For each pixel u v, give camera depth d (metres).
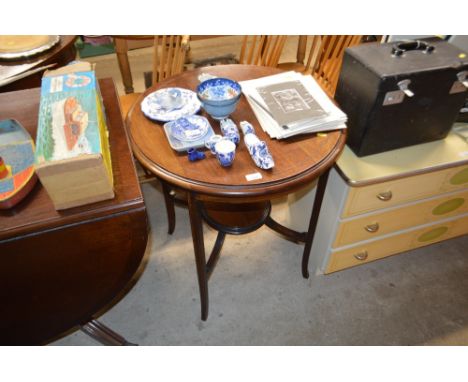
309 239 1.33
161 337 1.33
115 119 1.06
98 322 1.22
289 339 1.32
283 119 1.00
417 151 1.18
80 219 0.78
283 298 1.44
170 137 0.99
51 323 0.95
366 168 1.11
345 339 1.32
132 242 0.87
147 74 2.57
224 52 2.89
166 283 1.50
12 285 0.83
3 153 0.88
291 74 1.22
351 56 1.06
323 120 1.01
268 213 1.35
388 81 0.96
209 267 1.36
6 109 1.06
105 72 2.65
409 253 1.61
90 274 0.89
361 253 1.40
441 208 1.34
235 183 0.88
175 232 1.70
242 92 1.16
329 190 1.22
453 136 1.25
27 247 0.78
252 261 1.58
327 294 1.46
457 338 1.32
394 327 1.35
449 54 1.05
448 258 1.59
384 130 1.10
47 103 0.88
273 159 0.94
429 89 1.03
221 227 1.30
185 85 1.24
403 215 1.30
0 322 0.88
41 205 0.79
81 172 0.73
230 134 0.97
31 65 1.30
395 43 1.11
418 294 1.46
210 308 1.41
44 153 0.73
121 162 0.91
